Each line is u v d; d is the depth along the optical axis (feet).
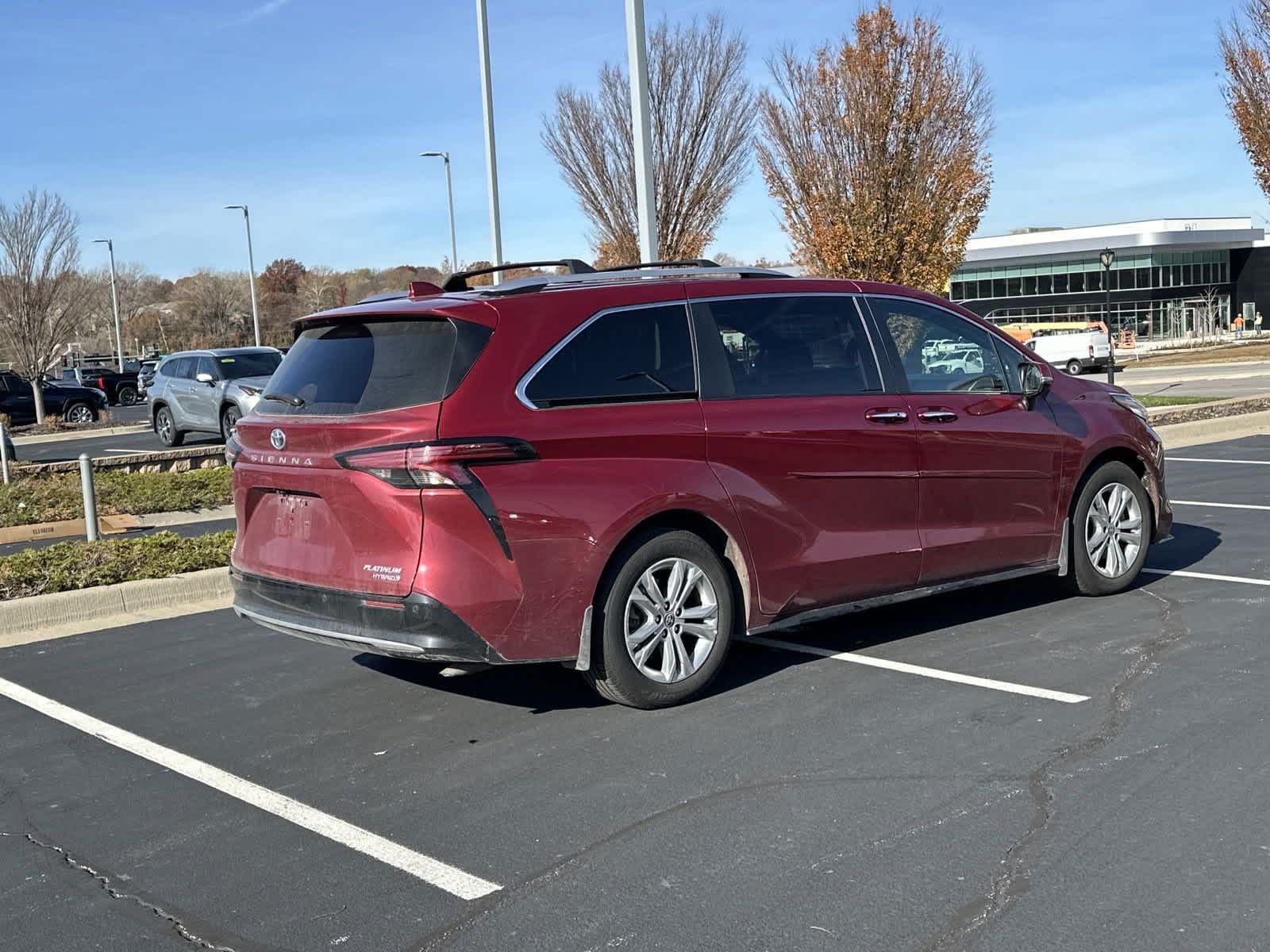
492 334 17.13
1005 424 22.12
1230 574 25.76
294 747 17.53
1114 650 20.35
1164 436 53.47
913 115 63.77
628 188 74.28
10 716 19.60
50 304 108.68
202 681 21.26
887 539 20.58
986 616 23.11
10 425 110.42
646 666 18.39
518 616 16.80
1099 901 11.75
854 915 11.73
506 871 13.11
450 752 16.98
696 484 18.24
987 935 11.23
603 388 17.80
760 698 18.70
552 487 16.97
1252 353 143.43
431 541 16.43
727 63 73.00
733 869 12.85
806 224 68.28
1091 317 223.51
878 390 20.71
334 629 17.31
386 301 18.47
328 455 17.19
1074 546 23.52
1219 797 14.06
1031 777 14.98
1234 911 11.45
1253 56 103.04
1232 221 235.81
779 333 19.97
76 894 13.03
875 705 18.06
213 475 50.85
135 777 16.57
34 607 25.81
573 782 15.57
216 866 13.60
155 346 287.07
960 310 22.65
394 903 12.50
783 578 19.36
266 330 266.16
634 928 11.69
